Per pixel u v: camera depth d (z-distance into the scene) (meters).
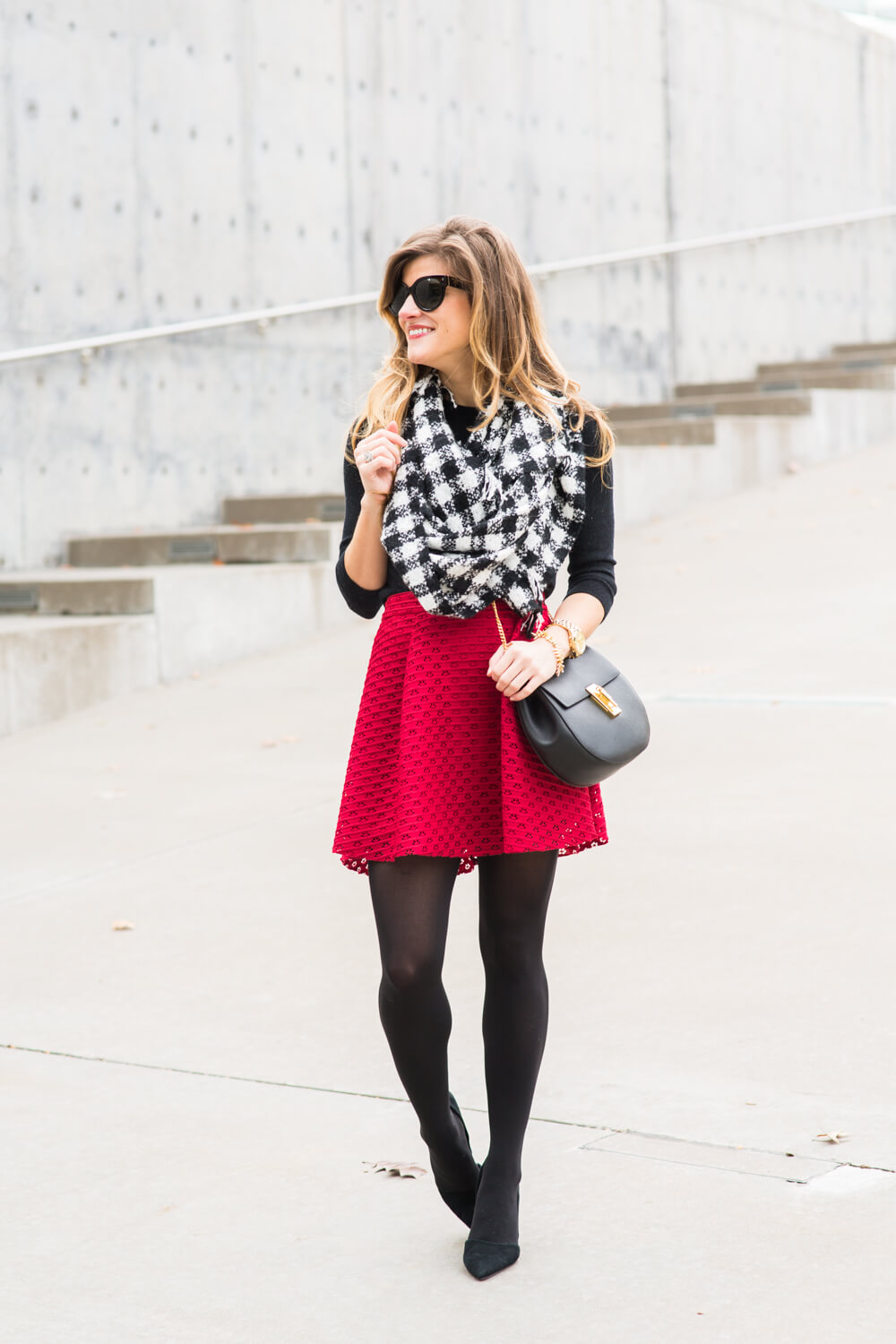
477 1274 3.30
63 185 13.75
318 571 12.75
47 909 6.54
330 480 16.19
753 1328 3.01
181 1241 3.61
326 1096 4.45
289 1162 4.02
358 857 3.50
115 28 14.15
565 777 3.36
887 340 23.58
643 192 20.00
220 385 15.05
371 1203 3.76
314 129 16.03
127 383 14.25
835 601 11.66
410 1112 4.31
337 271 16.25
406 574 3.38
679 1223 3.48
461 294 3.50
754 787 7.34
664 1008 4.83
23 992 5.54
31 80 13.50
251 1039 4.93
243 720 10.14
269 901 6.43
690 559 13.77
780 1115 4.01
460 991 5.21
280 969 5.60
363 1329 3.15
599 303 19.23
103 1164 4.07
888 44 23.98
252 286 15.38
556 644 3.43
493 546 3.39
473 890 6.34
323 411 16.11
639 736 3.40
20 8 13.39
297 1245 3.56
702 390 20.05
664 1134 3.96
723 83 21.14
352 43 16.42
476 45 17.81
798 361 21.28
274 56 15.62
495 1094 3.49
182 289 14.76
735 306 21.14
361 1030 4.95
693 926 5.57
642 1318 3.09
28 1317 3.28
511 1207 3.40
